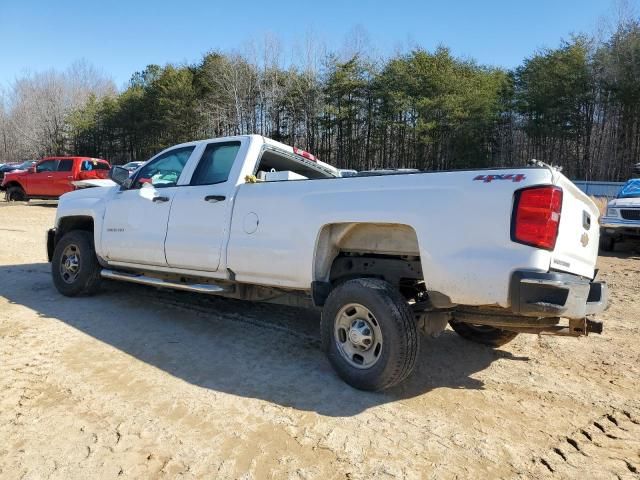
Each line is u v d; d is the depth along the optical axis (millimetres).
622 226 12352
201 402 3318
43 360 3916
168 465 2604
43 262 8359
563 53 37031
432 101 37875
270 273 4090
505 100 42125
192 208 4727
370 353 3545
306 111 46375
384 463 2697
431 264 3270
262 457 2707
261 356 4227
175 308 5664
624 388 3840
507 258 3029
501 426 3180
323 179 3887
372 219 3516
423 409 3375
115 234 5500
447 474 2627
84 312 5340
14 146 80875
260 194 4230
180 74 52594
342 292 3602
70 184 18938
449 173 3324
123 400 3299
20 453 2662
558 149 40969
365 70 43250
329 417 3191
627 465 2775
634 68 34312
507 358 4477
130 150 66688
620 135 37594
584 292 3219
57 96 74188
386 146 44094
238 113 48906
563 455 2859
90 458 2639
